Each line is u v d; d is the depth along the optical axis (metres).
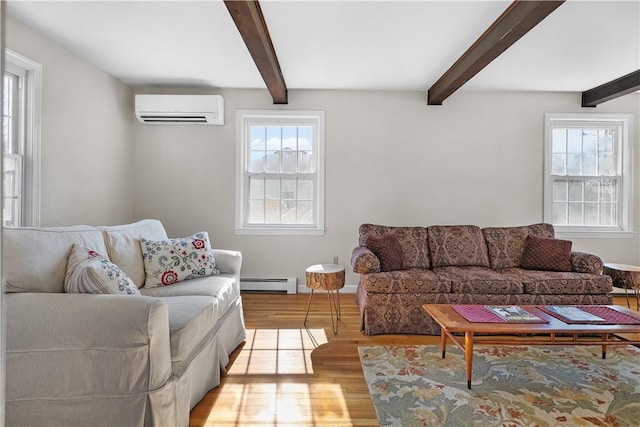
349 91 3.90
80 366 1.34
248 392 1.88
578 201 3.96
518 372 2.09
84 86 3.10
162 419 1.38
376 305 2.72
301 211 4.00
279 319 3.04
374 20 2.39
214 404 1.77
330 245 3.94
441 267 3.17
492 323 1.94
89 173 3.18
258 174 3.99
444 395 1.83
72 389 1.34
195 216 3.93
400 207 3.94
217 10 2.31
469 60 2.81
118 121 3.60
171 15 2.37
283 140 4.00
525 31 2.20
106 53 2.97
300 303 3.52
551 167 3.97
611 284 2.75
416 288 2.72
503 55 2.95
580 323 1.94
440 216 3.95
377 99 3.91
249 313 3.20
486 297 2.72
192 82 3.69
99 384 1.34
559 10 2.25
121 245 2.23
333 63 3.14
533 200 3.94
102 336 1.33
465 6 2.21
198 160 3.91
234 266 2.64
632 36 2.60
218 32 2.60
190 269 2.43
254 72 3.42
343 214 3.94
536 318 1.99
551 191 3.96
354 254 3.03
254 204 4.00
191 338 1.60
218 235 3.94
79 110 3.04
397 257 3.02
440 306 2.26
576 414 1.67
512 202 3.94
